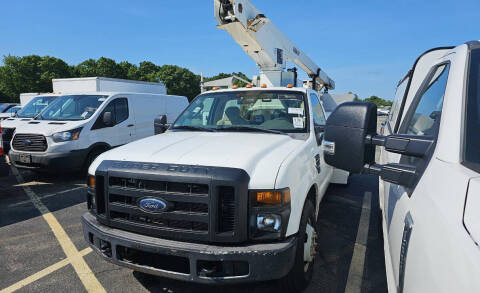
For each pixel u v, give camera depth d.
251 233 2.10
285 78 7.96
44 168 6.07
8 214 4.69
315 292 2.75
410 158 1.76
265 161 2.29
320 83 11.06
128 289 2.81
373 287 2.84
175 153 2.41
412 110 2.35
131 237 2.24
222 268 2.06
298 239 2.33
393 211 1.87
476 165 1.12
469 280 0.78
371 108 1.49
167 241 2.16
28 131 6.13
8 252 3.52
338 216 4.56
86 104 7.08
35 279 2.98
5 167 5.79
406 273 1.23
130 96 7.80
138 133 7.92
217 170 2.09
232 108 3.67
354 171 1.49
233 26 6.18
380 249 3.56
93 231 2.42
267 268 2.01
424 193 1.25
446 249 0.92
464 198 0.98
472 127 1.25
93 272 3.10
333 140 1.52
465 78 1.41
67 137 6.14
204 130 3.41
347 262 3.27
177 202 2.16
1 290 2.81
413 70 3.15
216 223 2.05
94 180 2.51
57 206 5.05
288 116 3.40
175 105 9.56
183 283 2.89
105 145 6.91
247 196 2.08
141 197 2.23
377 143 1.45
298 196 2.32
